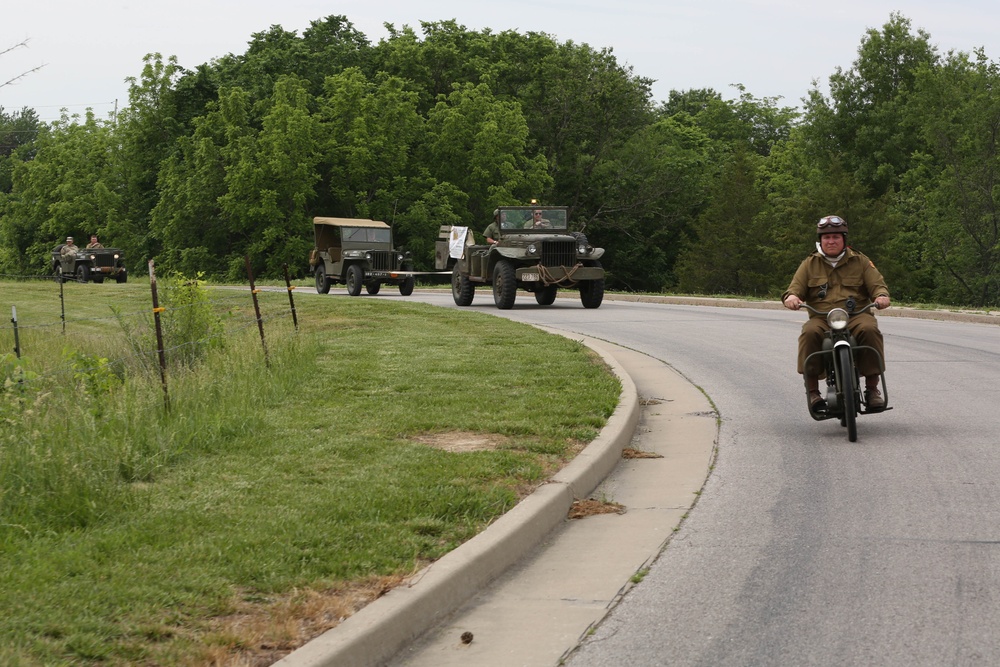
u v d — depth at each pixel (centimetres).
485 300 4934
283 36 11419
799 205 9219
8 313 4409
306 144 9594
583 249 4097
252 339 2223
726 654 725
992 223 8269
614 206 11194
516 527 967
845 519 1062
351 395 1741
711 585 870
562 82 10994
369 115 9975
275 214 9406
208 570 830
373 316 3406
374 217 9969
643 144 11431
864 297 1516
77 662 657
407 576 830
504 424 1460
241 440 1359
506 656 734
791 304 1502
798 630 764
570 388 1798
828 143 11131
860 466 1304
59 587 783
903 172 10544
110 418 1349
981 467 1277
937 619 775
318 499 1052
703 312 3931
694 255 9912
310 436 1388
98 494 1030
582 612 818
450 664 723
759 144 15862
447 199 9869
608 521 1085
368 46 11469
